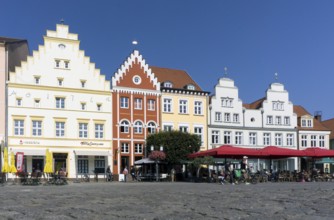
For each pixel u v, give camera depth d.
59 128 55.41
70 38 57.03
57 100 55.69
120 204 15.34
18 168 43.75
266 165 67.62
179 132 55.81
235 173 41.94
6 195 22.31
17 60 57.97
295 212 11.88
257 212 12.00
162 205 14.71
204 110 64.94
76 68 57.09
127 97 59.94
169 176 55.03
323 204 14.50
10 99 53.03
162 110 62.03
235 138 66.69
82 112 56.75
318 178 50.84
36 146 53.75
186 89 63.56
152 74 61.94
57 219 10.99
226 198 18.30
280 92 70.38
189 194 21.72
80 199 18.41
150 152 57.09
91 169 56.69
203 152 45.31
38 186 36.81
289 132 70.00
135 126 59.91
